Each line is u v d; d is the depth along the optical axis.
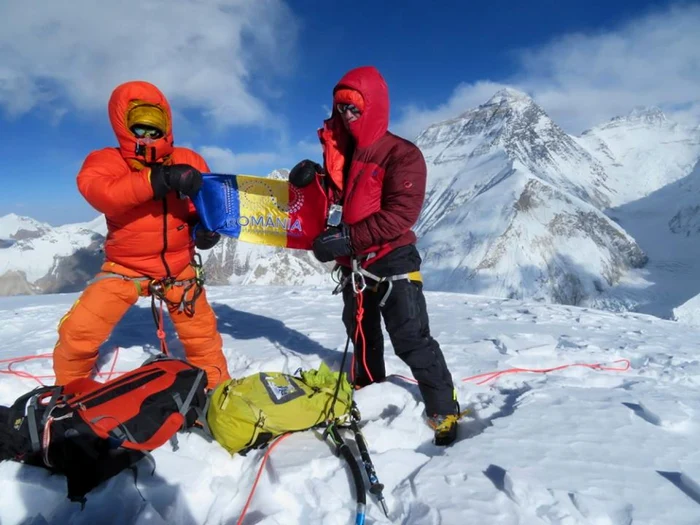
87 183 3.18
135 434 2.75
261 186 3.73
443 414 3.32
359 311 3.46
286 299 8.80
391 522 2.46
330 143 3.49
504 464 2.76
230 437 2.99
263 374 3.28
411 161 3.11
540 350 5.16
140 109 3.19
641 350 5.65
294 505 2.61
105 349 5.09
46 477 2.70
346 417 3.29
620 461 2.79
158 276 3.66
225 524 2.54
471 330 6.54
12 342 5.98
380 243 3.29
